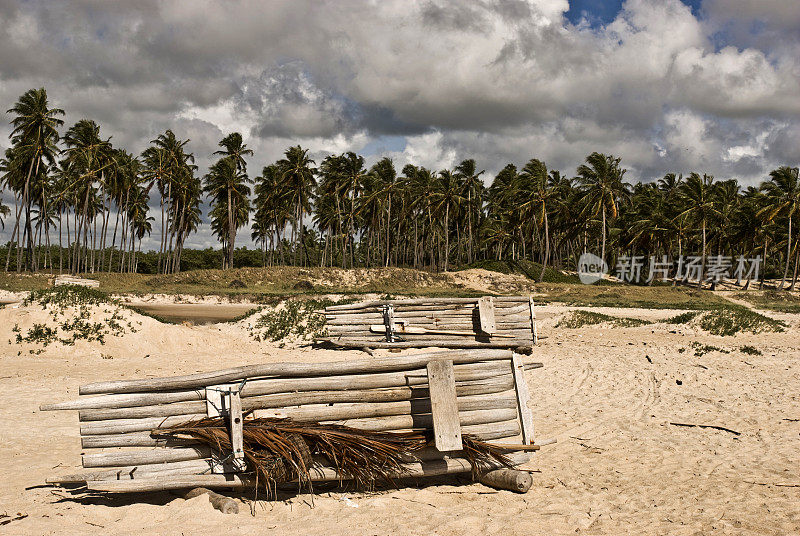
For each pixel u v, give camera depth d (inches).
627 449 265.3
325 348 576.4
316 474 181.8
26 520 152.6
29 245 2215.8
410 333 515.8
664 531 161.9
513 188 2513.5
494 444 203.3
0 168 2160.4
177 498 174.7
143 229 3208.7
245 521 158.6
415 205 2699.3
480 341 495.2
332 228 3203.7
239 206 2544.3
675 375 450.3
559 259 3100.4
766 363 508.7
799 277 2679.6
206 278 2062.0
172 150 2303.2
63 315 572.7
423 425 195.6
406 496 189.9
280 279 2091.5
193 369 471.2
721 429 298.8
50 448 250.4
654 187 2940.5
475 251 3186.5
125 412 170.6
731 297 1994.3
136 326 589.6
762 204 2213.3
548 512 177.6
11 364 473.4
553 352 591.8
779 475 219.5
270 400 181.2
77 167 2138.3
